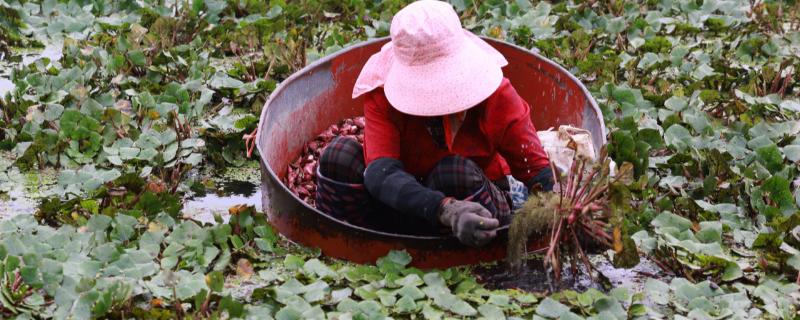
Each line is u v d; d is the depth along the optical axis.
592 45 6.90
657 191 4.96
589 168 4.43
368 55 5.50
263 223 4.37
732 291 4.07
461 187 4.05
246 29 6.86
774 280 4.14
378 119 4.09
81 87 5.68
